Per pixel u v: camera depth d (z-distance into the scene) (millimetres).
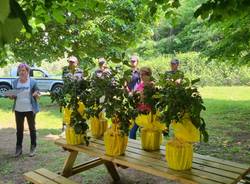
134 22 9586
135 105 3332
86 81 3631
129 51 9102
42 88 15430
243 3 2992
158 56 21797
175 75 2973
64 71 4219
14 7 658
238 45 7660
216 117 10211
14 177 4953
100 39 10281
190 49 21500
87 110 3496
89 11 10055
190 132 2850
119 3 9805
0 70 15133
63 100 3717
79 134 3703
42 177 3578
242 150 6359
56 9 2941
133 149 3551
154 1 4141
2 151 6316
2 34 597
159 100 3041
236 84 20281
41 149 6355
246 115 10484
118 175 4688
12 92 5945
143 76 4500
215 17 3260
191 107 2789
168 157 2900
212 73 20234
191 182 2611
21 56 10609
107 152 3389
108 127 3699
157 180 4719
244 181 3357
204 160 3148
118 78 3377
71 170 4109
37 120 9609
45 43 10750
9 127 8883
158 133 3492
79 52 10047
